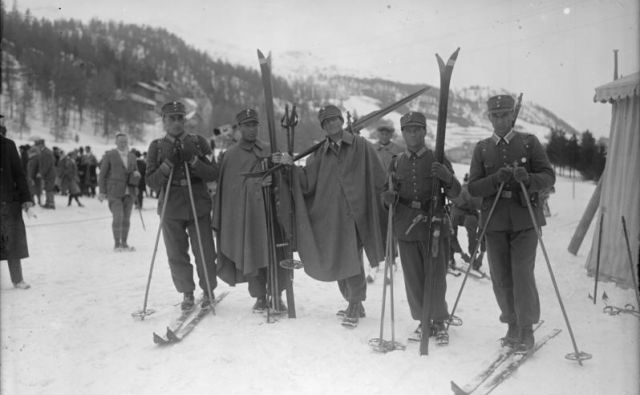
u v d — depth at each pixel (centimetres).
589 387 297
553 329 390
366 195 430
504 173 344
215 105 6378
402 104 431
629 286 530
